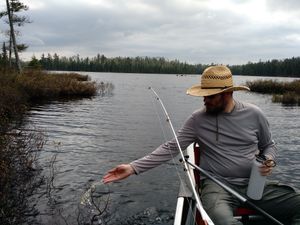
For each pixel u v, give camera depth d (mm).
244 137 1565
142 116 7617
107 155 4102
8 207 2301
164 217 2502
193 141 1675
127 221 2428
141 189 2996
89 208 2592
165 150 1641
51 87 11078
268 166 1448
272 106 10320
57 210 2537
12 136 3816
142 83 26703
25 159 3193
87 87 12523
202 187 1619
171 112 8578
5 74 10719
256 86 17031
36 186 2904
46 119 6656
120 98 12117
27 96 9656
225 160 1571
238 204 1549
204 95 1513
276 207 1545
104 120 6832
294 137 5465
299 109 9578
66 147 4379
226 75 1544
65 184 3045
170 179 3250
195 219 1522
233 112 1571
